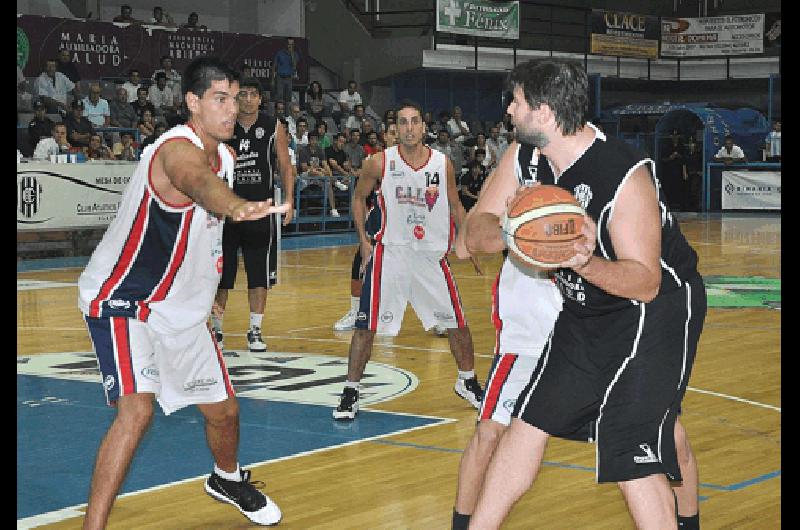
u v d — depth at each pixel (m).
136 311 3.75
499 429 3.70
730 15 30.05
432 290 6.21
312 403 6.61
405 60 25.06
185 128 3.65
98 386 7.16
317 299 11.82
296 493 4.74
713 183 27.06
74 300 11.55
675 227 3.16
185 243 3.71
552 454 5.43
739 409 6.40
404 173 6.14
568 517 4.38
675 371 3.11
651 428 3.09
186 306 3.84
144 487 4.86
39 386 7.16
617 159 2.98
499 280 3.81
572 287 3.14
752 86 29.39
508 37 25.52
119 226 3.70
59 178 15.84
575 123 2.97
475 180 18.30
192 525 4.32
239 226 8.24
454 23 24.70
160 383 3.86
